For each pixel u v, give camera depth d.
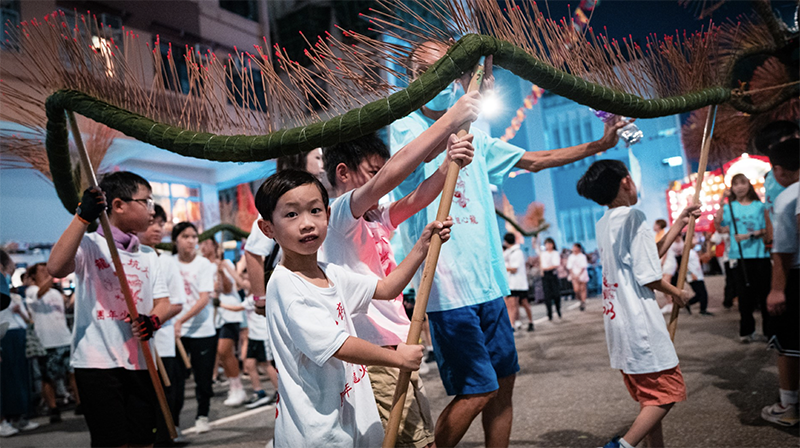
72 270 2.48
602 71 2.17
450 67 1.74
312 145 1.74
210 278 4.89
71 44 2.06
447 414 2.32
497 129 18.06
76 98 2.06
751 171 5.66
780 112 3.80
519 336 8.84
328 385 1.63
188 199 11.05
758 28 3.10
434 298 2.35
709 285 15.42
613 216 2.77
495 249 2.53
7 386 5.63
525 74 1.94
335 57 1.84
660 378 2.52
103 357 2.60
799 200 2.92
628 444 2.47
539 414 3.91
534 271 15.31
